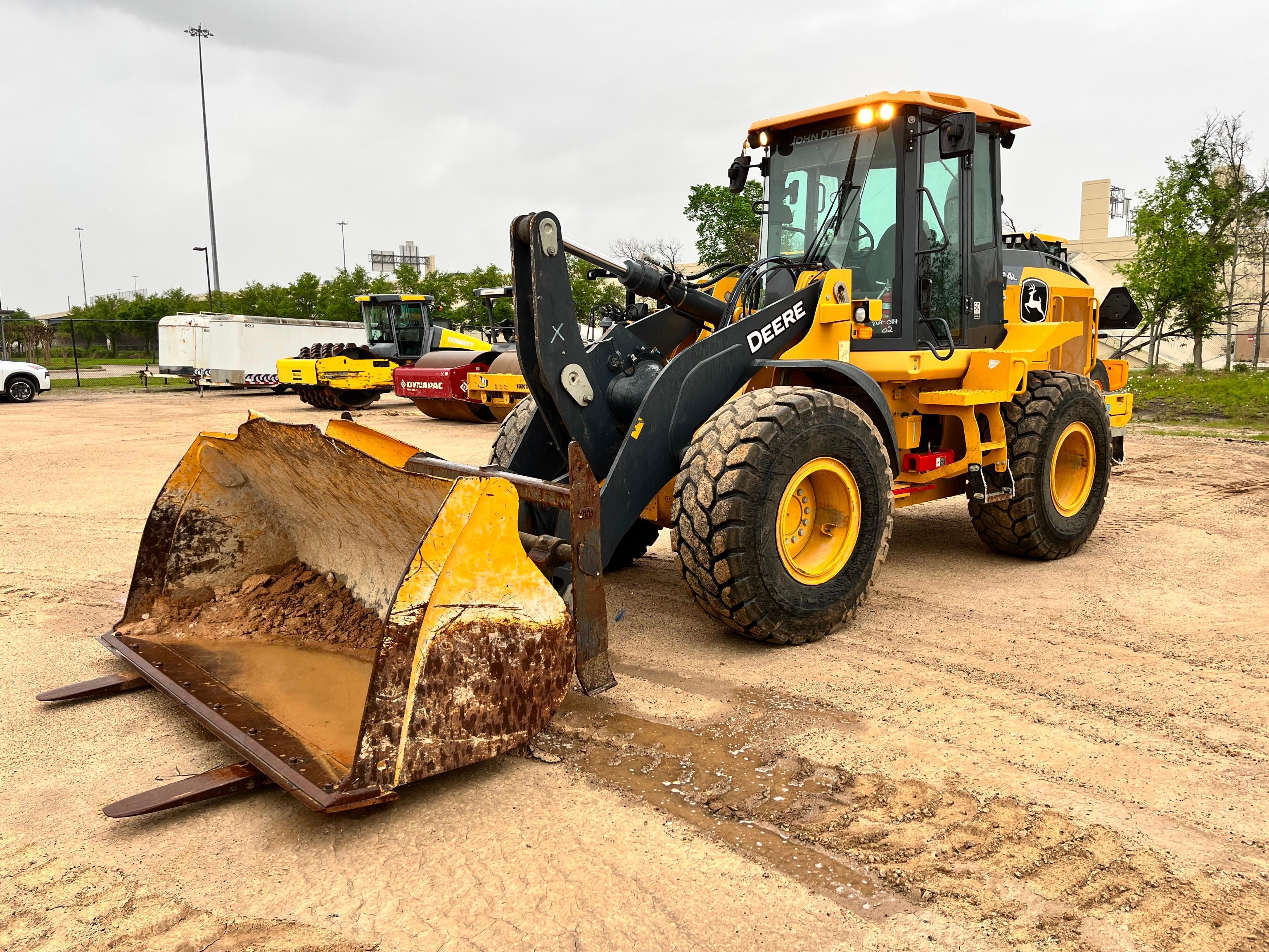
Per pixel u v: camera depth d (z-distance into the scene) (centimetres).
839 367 409
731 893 224
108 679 360
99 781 288
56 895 229
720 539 357
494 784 280
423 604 260
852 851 240
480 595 272
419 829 256
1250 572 509
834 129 468
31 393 2038
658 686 353
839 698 338
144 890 231
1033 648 389
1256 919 210
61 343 4531
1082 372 653
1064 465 549
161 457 1052
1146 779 275
